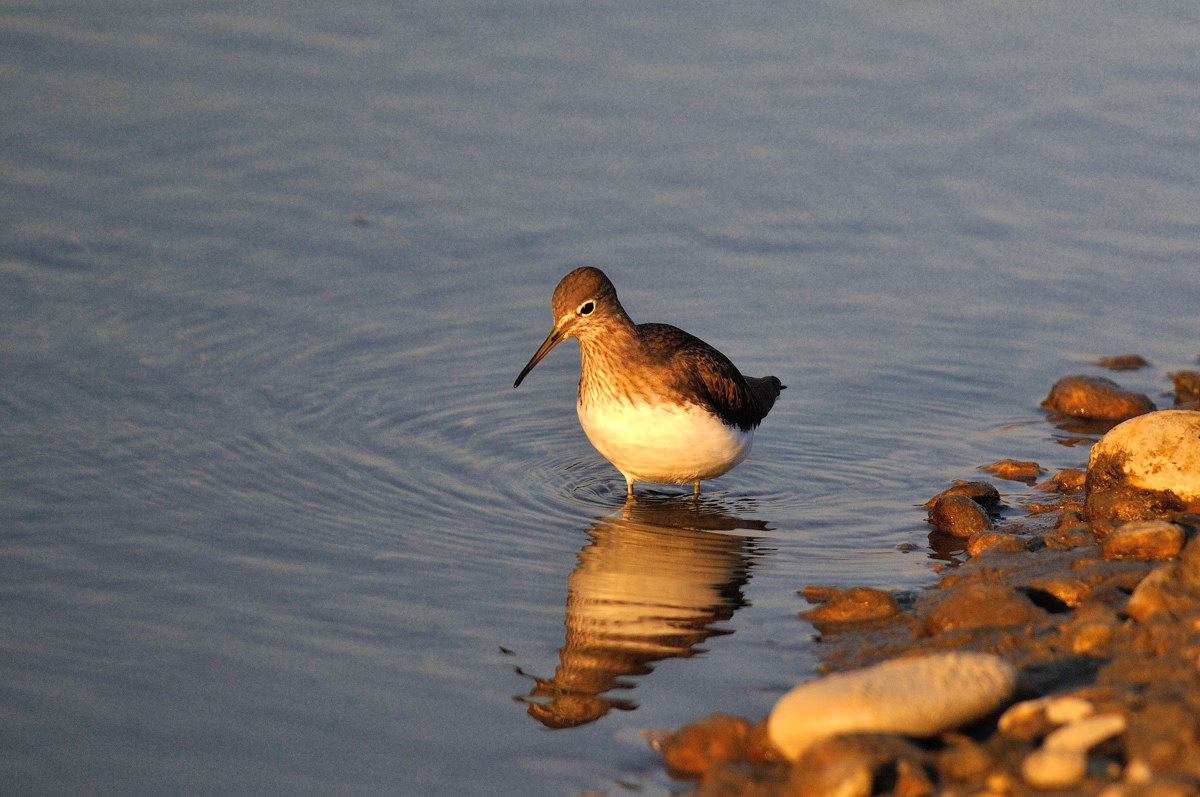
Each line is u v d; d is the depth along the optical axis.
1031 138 21.69
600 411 13.41
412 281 18.25
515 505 13.66
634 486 14.38
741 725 9.08
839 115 22.23
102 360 15.77
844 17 25.09
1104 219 19.89
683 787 8.85
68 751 9.27
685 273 18.83
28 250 17.94
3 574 11.59
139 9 24.56
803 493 14.20
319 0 25.30
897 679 8.65
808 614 11.38
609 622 11.27
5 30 23.38
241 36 23.91
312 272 18.22
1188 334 17.47
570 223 19.69
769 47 24.08
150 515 12.80
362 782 8.99
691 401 13.20
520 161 21.02
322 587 11.72
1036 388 16.45
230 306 17.27
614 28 24.62
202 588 11.56
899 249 19.38
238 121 21.45
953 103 22.52
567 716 9.79
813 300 18.28
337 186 20.14
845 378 16.64
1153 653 9.25
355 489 13.68
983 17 25.09
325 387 15.78
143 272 17.78
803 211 20.09
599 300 13.22
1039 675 9.31
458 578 12.02
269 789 8.91
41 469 13.49
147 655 10.48
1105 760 7.86
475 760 9.24
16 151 20.14
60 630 10.78
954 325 17.75
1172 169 20.88
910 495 14.09
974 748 8.12
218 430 14.60
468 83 22.83
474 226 19.50
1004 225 19.83
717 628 11.17
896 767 7.99
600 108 22.31
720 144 21.53
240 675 10.27
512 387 16.19
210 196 19.66
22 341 15.99
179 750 9.31
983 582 10.73
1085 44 24.12
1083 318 17.86
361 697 10.02
